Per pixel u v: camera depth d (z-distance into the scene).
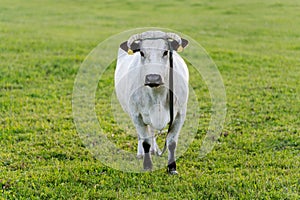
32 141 9.40
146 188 7.36
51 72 15.23
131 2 34.12
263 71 15.55
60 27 24.73
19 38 20.50
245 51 18.83
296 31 23.34
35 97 12.62
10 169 8.15
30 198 7.05
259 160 8.38
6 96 12.56
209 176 7.64
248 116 11.02
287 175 7.72
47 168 8.07
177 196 7.00
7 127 10.12
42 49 18.45
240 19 26.77
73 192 7.22
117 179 7.64
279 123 10.46
